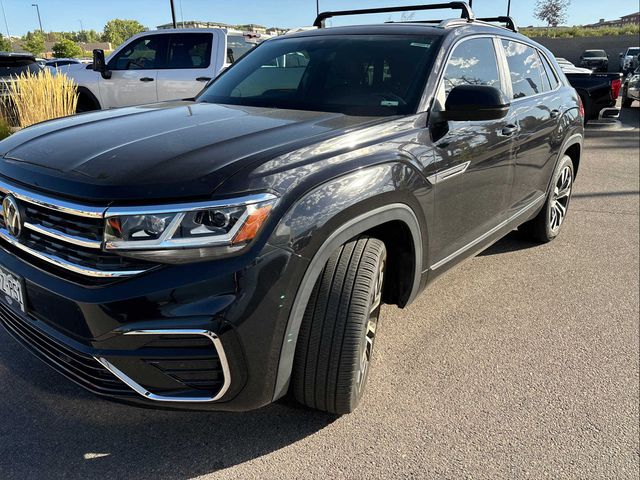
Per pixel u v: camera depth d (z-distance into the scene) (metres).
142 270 1.85
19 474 2.13
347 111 2.80
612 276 4.22
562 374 2.91
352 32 3.44
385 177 2.30
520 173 3.75
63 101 7.21
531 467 2.25
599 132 11.89
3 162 2.33
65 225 1.97
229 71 3.65
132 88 8.78
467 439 2.40
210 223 1.81
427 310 3.60
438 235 2.83
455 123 2.87
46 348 2.20
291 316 2.01
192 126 2.43
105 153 2.11
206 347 1.88
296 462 2.25
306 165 2.05
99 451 2.28
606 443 2.40
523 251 4.72
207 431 2.42
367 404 2.62
